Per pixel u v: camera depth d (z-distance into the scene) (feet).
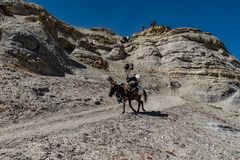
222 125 88.43
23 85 101.04
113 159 49.60
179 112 98.12
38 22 179.32
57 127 67.62
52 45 167.73
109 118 76.54
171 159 54.65
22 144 52.44
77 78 150.10
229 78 286.05
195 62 302.04
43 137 56.85
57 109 94.22
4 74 104.27
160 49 332.19
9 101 85.35
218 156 61.87
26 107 86.48
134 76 84.58
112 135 61.00
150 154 54.44
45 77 122.83
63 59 169.17
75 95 112.78
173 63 304.30
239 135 86.89
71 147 51.39
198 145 66.28
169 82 262.26
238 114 133.90
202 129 82.53
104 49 324.39
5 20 151.94
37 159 45.39
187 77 286.66
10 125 73.26
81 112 93.81
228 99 247.91
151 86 234.79
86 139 56.44
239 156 65.31
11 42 135.85
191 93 260.83
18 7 199.21
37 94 100.12
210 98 257.96
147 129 68.69
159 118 81.61
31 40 143.54
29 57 135.23
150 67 306.96
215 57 311.88
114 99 125.70
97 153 50.90
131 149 55.21
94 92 126.72
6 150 48.78
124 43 361.30
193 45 320.50
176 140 65.57
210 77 283.38
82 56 219.00
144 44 335.47
